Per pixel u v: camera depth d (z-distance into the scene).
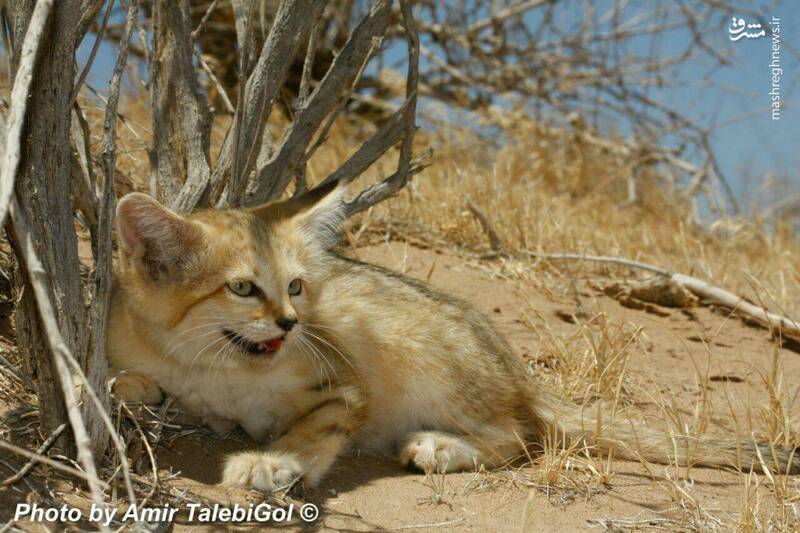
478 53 15.65
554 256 8.30
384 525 4.27
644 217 12.22
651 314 7.98
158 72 6.17
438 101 14.84
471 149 12.88
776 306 8.19
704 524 4.39
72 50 4.11
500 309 7.46
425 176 10.52
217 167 6.00
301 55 13.57
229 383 5.08
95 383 4.15
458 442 5.29
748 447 5.27
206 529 4.05
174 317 4.87
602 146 14.09
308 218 5.34
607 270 8.89
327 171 10.18
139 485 4.32
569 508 4.56
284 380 5.12
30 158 4.02
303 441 4.94
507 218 9.12
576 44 15.91
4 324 5.60
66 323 4.07
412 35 6.09
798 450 5.38
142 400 5.00
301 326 5.00
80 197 4.54
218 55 13.60
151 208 4.73
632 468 5.23
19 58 4.09
